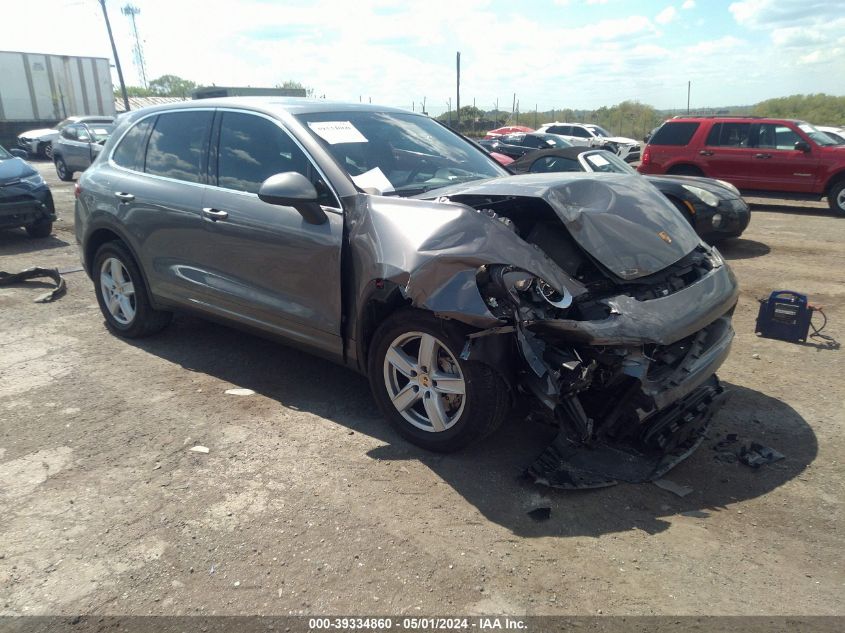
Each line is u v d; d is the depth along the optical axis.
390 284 3.30
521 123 44.59
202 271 4.38
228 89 15.70
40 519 2.96
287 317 3.92
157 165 4.74
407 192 3.82
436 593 2.49
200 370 4.65
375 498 3.09
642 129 42.34
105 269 5.25
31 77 30.11
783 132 12.39
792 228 10.55
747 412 3.96
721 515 2.96
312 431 3.75
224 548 2.75
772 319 5.23
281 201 3.49
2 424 3.84
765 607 2.41
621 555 2.70
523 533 2.84
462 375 3.17
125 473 3.32
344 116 4.32
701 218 8.10
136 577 2.59
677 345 3.32
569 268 3.33
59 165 18.31
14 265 7.82
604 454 3.33
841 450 3.51
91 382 4.44
